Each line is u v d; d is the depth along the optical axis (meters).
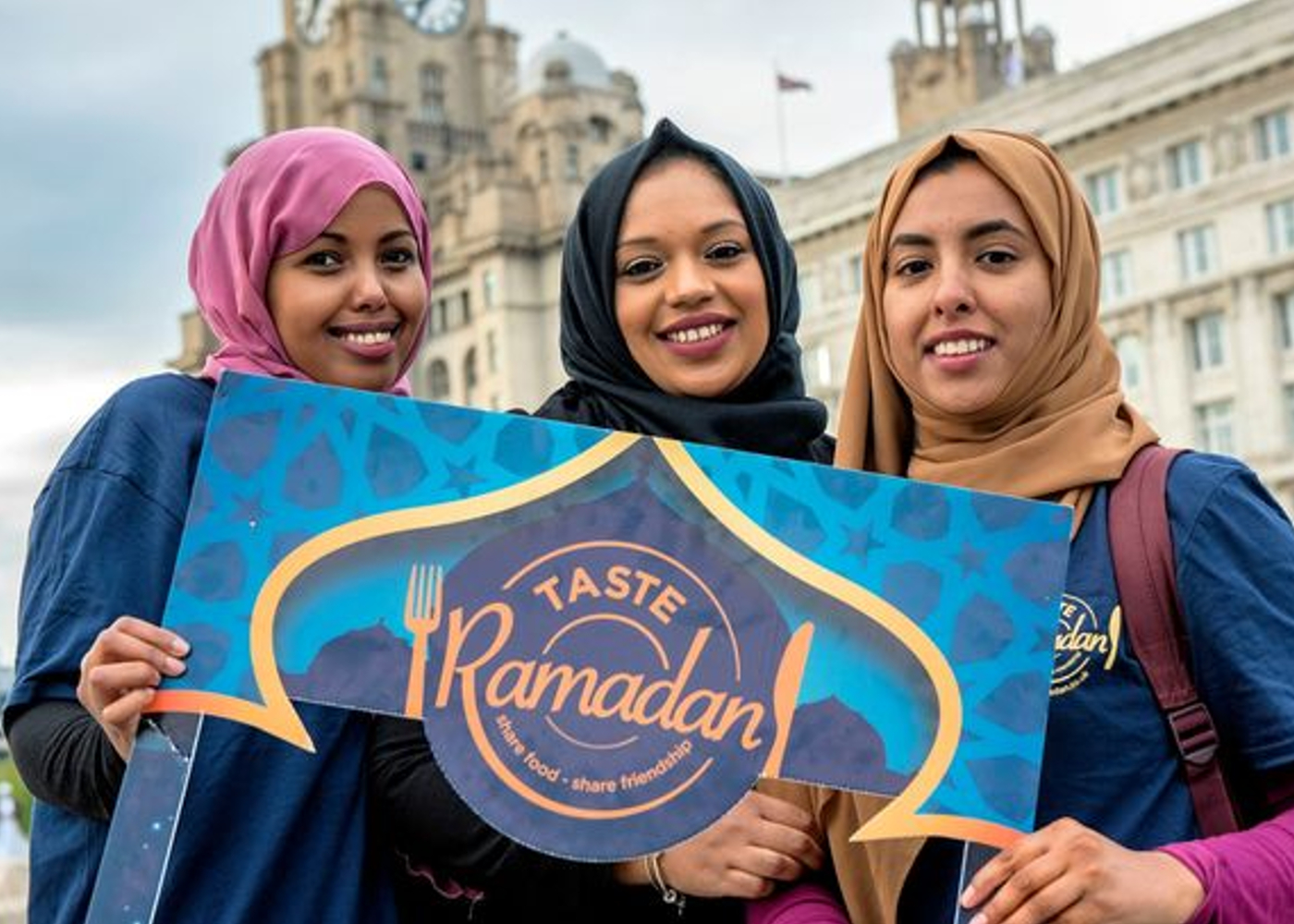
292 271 3.21
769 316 3.52
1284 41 29.95
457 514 2.65
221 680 2.55
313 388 2.67
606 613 2.63
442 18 66.88
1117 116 32.88
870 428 3.08
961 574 2.62
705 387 3.39
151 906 2.46
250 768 2.80
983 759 2.55
